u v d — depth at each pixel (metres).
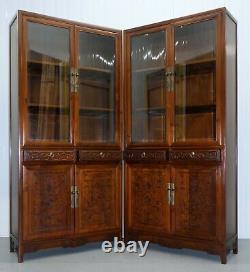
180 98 3.78
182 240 3.65
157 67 3.92
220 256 3.43
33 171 3.54
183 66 3.77
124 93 4.07
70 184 3.73
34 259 3.56
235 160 3.83
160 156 3.79
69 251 3.84
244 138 4.26
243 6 4.29
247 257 3.61
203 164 3.54
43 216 3.58
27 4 4.47
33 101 3.63
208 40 3.62
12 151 3.81
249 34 4.26
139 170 3.94
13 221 3.74
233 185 3.74
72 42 3.80
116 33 4.07
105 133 4.08
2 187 4.40
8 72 4.41
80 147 3.79
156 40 3.93
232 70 3.78
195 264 3.41
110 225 3.96
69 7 4.53
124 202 4.04
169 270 3.24
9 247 3.95
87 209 3.81
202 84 3.69
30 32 3.59
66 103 3.80
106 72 4.08
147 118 3.99
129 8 4.56
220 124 3.48
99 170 3.90
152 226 3.84
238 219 4.28
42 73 3.69
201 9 4.43
